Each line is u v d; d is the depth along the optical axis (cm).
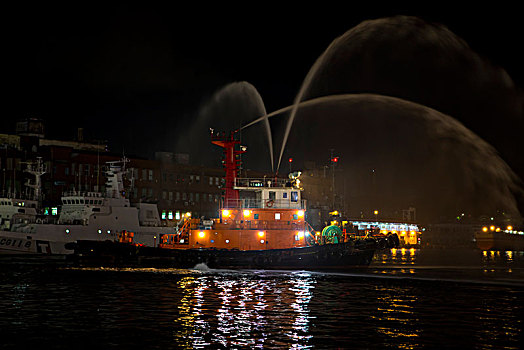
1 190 9750
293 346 2427
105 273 5194
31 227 7594
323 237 5822
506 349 2422
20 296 3734
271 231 5531
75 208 7819
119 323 2852
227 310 3234
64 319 2950
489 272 5969
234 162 5691
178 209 12131
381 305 3484
